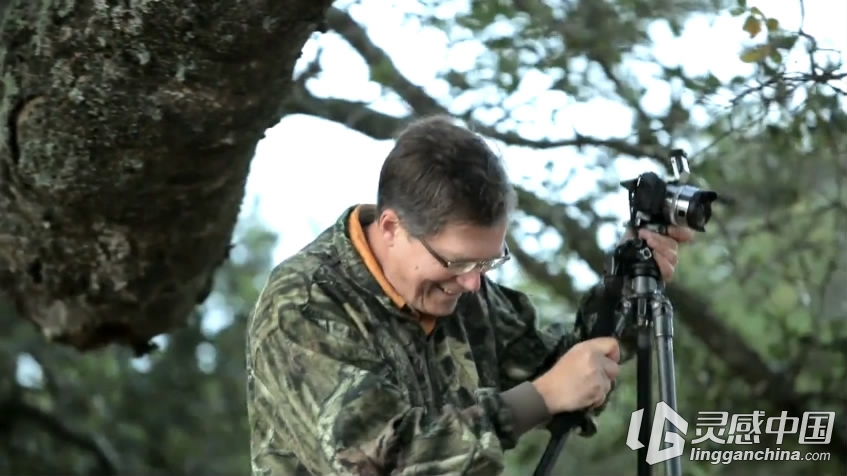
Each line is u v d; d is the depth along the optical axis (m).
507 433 2.70
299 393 2.71
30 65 3.50
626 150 5.64
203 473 10.55
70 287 4.19
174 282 4.18
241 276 11.91
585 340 3.10
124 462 10.13
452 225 2.69
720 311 6.62
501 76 5.62
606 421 6.66
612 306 3.10
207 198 3.82
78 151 3.61
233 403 10.84
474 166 2.70
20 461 9.77
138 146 3.55
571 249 5.92
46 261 4.10
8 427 9.75
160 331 4.46
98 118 3.49
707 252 6.44
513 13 5.54
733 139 5.43
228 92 3.38
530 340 3.20
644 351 3.08
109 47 3.34
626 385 6.16
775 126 5.05
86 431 9.87
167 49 3.29
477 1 5.51
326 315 2.79
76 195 3.75
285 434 2.78
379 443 2.58
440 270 2.76
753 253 6.16
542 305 6.89
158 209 3.81
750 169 5.87
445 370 2.95
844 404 6.29
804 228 6.07
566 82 5.64
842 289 6.30
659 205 3.08
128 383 10.30
